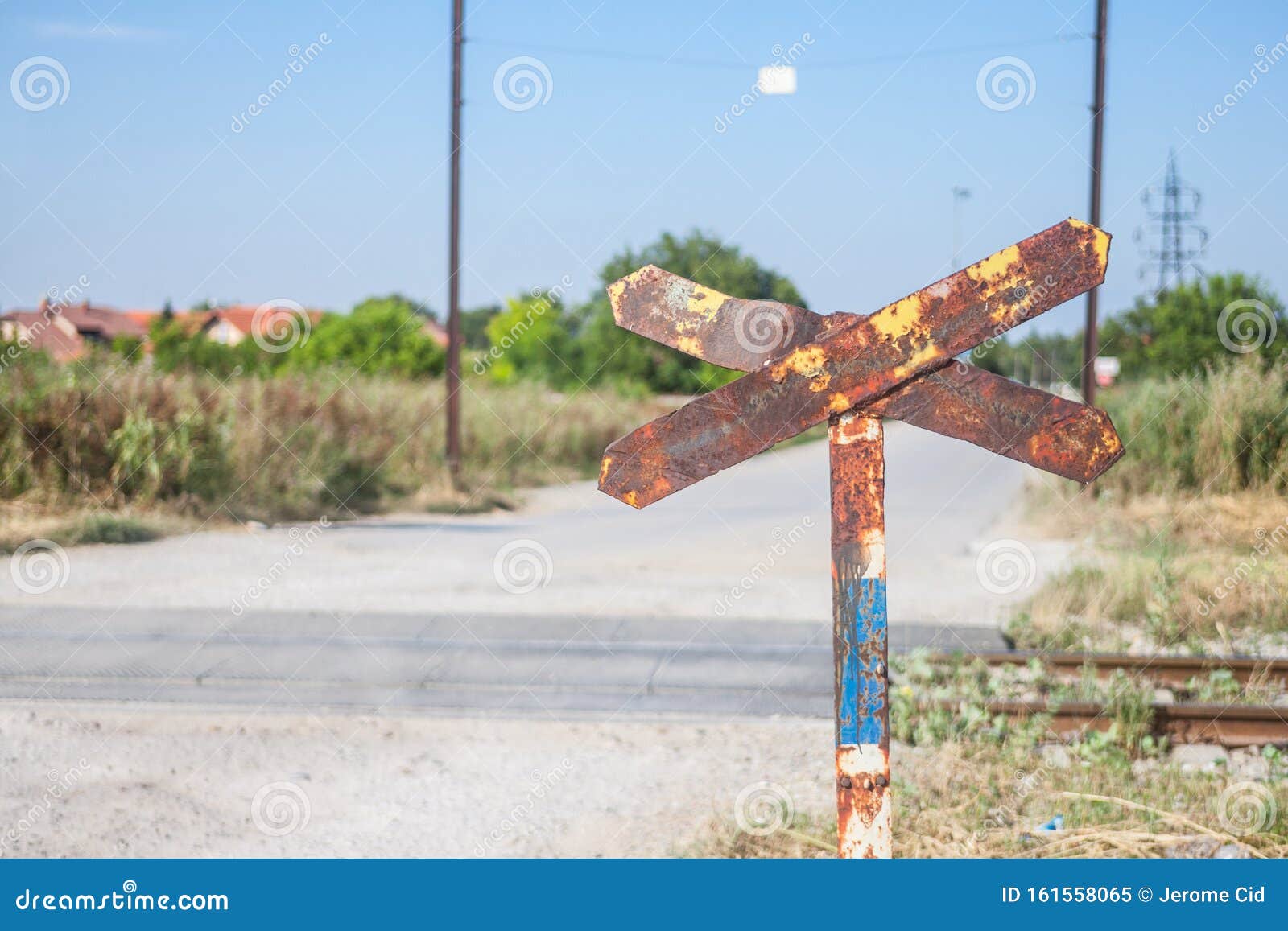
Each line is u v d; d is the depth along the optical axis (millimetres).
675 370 35812
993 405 2576
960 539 15719
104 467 16062
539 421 25047
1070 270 2533
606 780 5953
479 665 8391
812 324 2594
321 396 20312
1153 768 6223
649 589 11750
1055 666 8227
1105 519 16062
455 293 20359
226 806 5539
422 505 19031
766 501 21125
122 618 9922
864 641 2580
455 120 20000
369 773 6043
